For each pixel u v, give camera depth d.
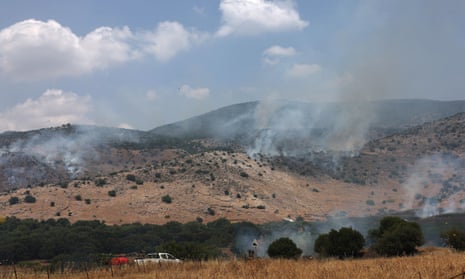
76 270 30.86
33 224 122.75
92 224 126.75
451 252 44.34
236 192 176.00
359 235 58.22
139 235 105.44
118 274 27.94
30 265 39.00
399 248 54.09
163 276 24.30
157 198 165.75
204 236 109.06
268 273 23.44
